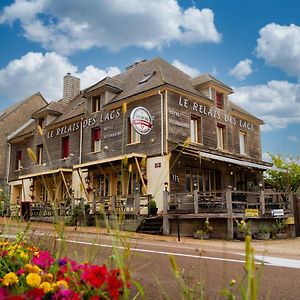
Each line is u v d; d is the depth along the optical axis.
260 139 26.09
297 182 29.89
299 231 16.95
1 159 30.05
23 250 3.93
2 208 5.62
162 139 18.48
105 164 20.02
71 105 27.75
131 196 17.12
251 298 1.57
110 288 2.26
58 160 24.78
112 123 21.22
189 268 6.93
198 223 15.16
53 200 3.76
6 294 1.76
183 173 19.09
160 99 19.09
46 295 2.33
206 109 21.44
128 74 24.72
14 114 31.64
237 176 22.97
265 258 8.79
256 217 15.05
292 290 5.50
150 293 5.05
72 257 4.88
